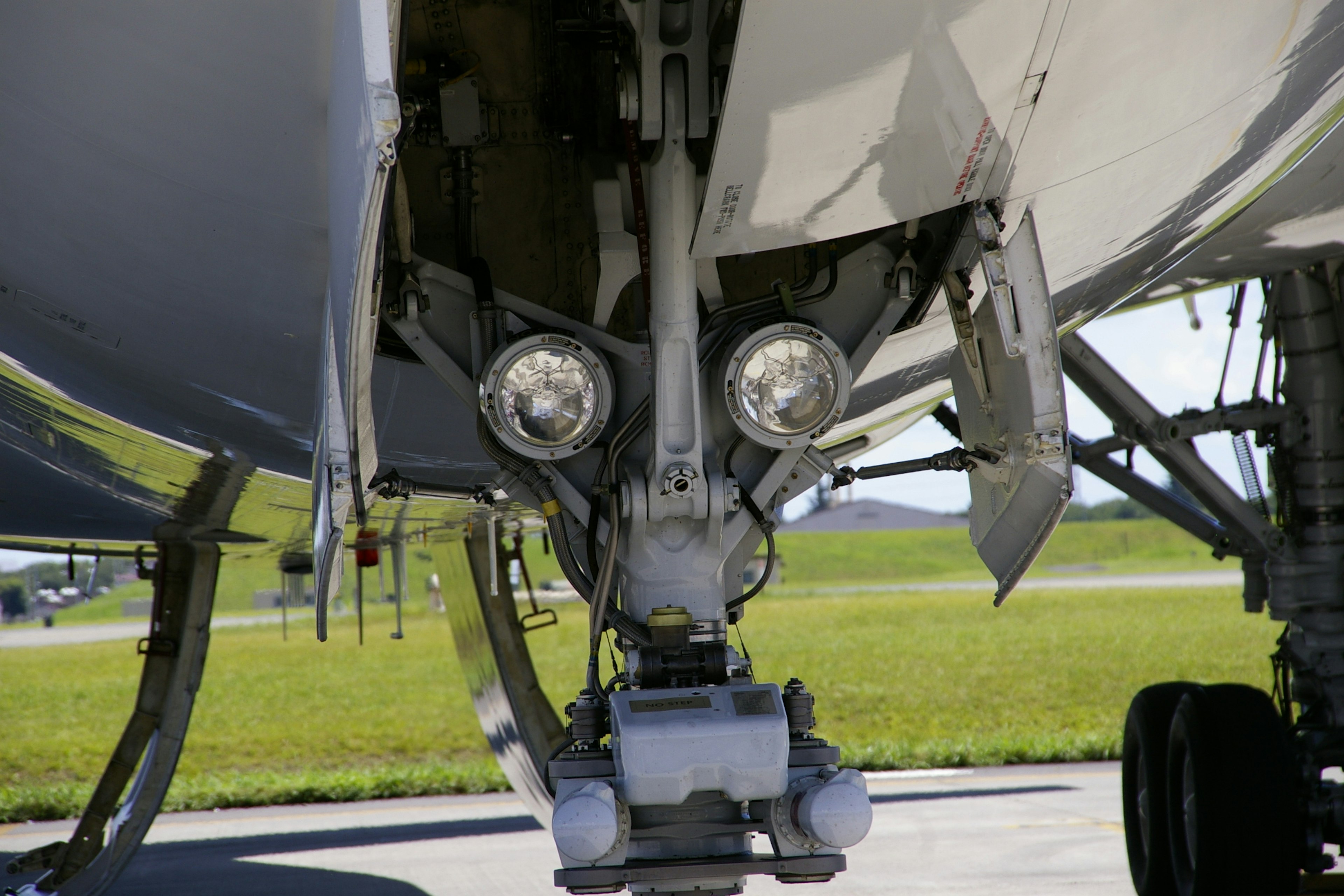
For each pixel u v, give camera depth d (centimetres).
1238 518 2173
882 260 1263
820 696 7412
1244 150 1258
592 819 945
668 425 1132
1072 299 1486
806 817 966
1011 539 1167
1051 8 962
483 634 3048
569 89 1403
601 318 1267
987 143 1059
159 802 2408
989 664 8856
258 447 1459
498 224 1413
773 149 1011
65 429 1612
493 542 1224
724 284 1388
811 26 923
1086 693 7275
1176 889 1997
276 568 3103
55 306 1216
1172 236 1408
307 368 1216
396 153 778
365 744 6194
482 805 3772
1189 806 1967
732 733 990
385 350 1351
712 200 1052
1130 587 17162
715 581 1185
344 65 873
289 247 1066
